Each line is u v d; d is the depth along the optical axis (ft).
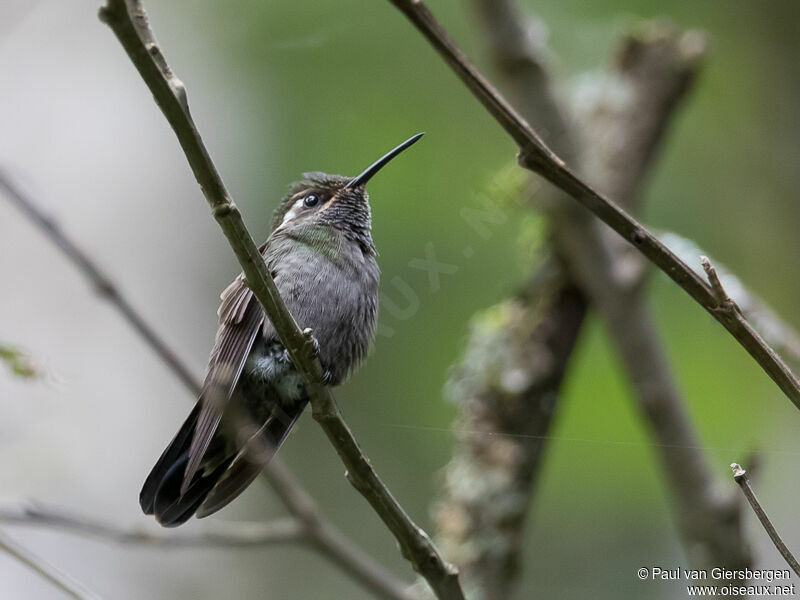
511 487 27.86
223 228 14.62
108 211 38.19
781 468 31.35
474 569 27.45
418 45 36.83
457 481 28.73
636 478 35.63
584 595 34.14
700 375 35.32
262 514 37.58
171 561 35.81
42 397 27.22
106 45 37.42
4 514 21.84
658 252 15.07
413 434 37.22
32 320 35.68
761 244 35.42
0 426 27.25
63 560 34.19
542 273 29.32
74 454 32.71
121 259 37.99
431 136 36.42
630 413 35.83
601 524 35.27
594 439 35.86
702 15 36.22
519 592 33.94
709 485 24.90
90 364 35.42
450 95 36.45
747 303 25.61
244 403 21.38
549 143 27.09
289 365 20.89
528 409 28.32
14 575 33.19
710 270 14.61
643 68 30.01
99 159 38.11
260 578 36.50
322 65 37.83
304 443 39.37
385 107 37.09
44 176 36.83
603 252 27.37
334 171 37.01
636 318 27.35
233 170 38.09
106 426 34.81
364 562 24.30
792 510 30.55
